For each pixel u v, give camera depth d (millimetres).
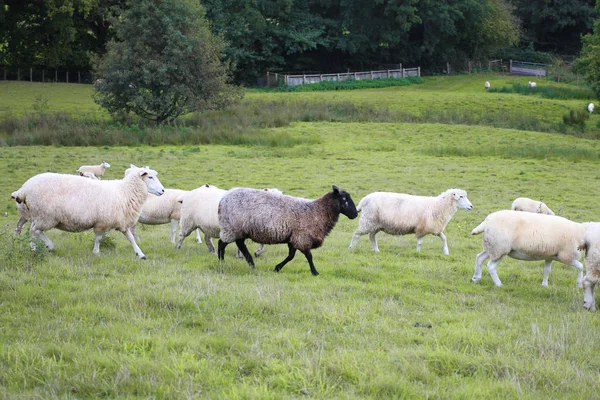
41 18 58500
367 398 6207
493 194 22031
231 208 10977
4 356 6625
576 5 77562
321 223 11008
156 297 8719
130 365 6531
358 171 26188
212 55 38812
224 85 38781
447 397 6305
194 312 8406
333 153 30641
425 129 38000
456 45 77312
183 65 37062
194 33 38031
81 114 41031
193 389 6172
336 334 7898
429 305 9570
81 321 7797
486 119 42062
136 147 31703
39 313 8055
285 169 26312
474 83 65625
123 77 36438
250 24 64625
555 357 7480
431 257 13633
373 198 13633
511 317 9141
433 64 76250
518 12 82562
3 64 60344
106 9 58562
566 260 10797
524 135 36875
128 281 9523
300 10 71125
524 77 69125
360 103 48719
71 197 10969
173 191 14383
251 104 45031
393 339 7879
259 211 10836
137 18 37469
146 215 14297
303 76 65688
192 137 33562
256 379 6473
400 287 10586
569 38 82625
